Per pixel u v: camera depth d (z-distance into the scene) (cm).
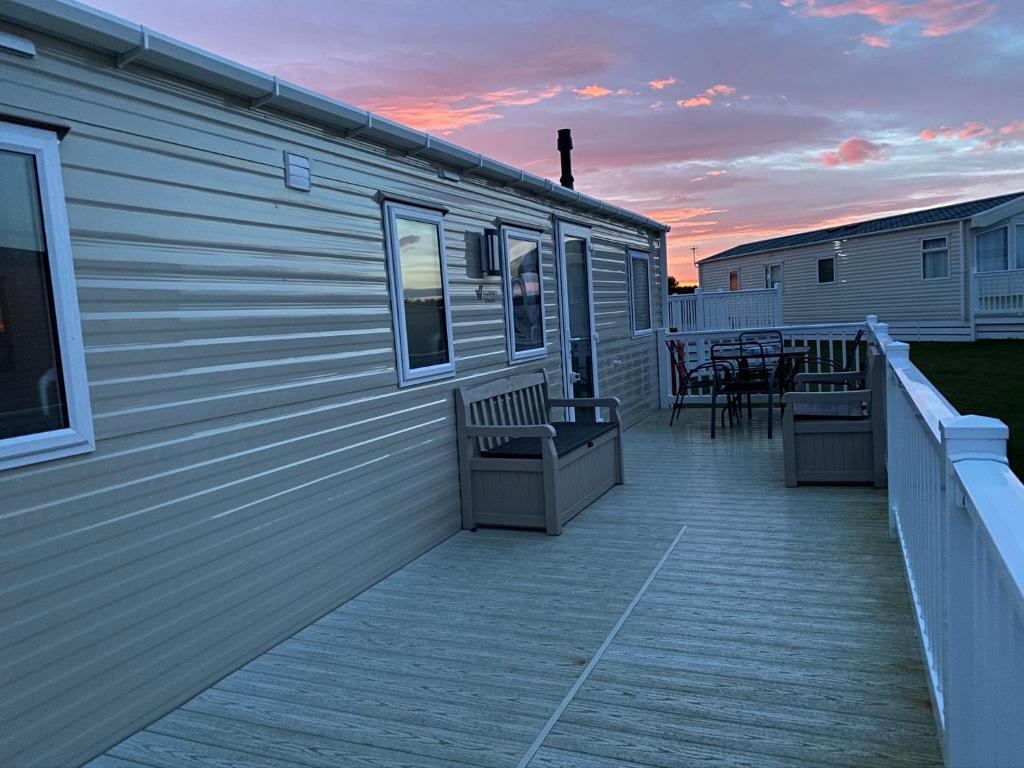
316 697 282
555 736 246
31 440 227
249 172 322
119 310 259
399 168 434
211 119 302
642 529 475
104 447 252
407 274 443
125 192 263
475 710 266
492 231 549
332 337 372
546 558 430
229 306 308
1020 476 579
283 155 342
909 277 1798
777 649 299
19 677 223
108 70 258
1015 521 125
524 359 602
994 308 1627
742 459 670
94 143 252
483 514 491
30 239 231
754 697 263
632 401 918
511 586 388
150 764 242
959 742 175
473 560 433
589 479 543
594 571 404
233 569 306
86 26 236
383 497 411
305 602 348
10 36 225
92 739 245
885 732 237
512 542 463
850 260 1959
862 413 598
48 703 231
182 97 289
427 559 439
